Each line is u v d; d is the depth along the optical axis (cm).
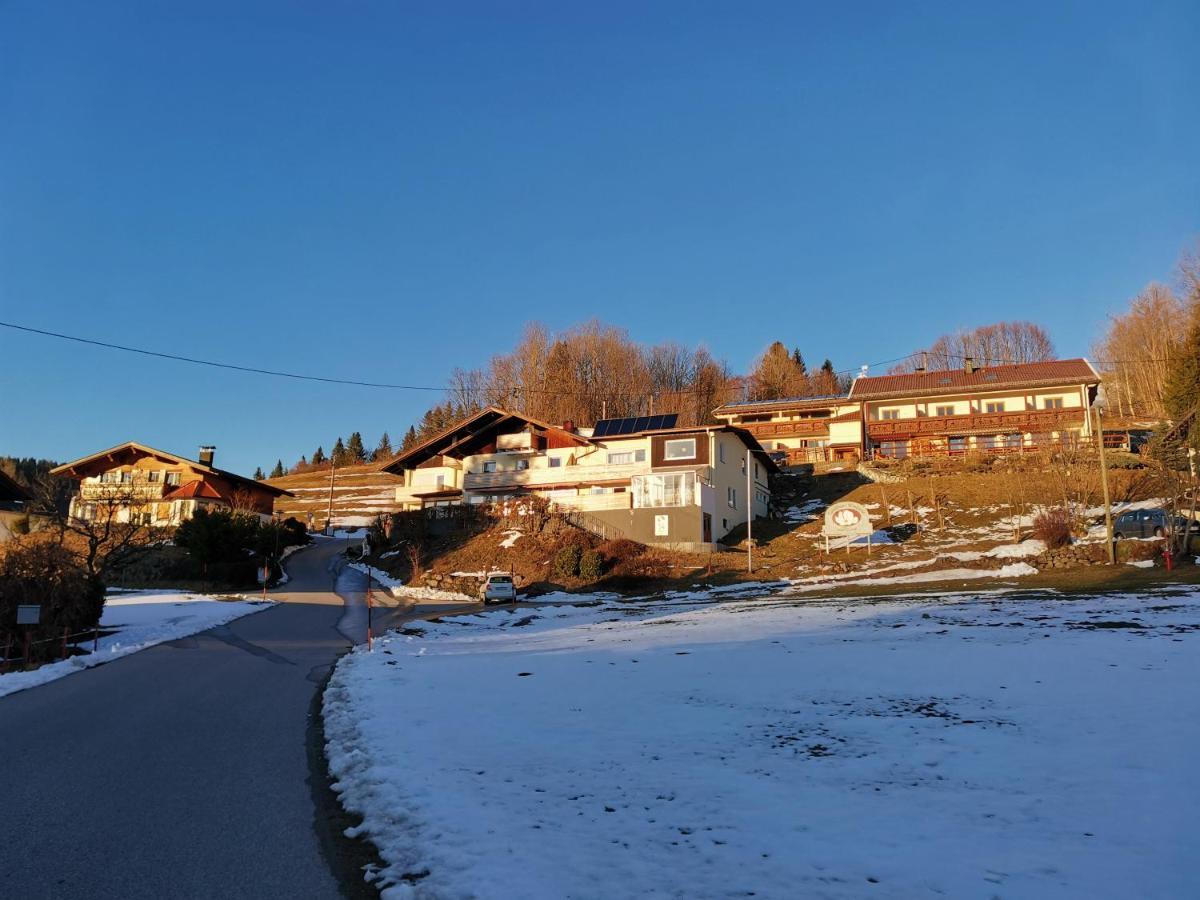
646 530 4394
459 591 3862
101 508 4256
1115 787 614
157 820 649
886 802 607
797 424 6300
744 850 522
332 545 6569
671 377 9225
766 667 1287
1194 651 1189
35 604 1884
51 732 1003
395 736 897
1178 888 436
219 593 3997
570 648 1736
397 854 550
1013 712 884
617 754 788
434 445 5741
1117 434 5181
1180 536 2978
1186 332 5575
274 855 570
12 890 504
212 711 1152
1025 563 3012
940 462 5162
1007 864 479
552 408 8156
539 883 481
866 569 3422
